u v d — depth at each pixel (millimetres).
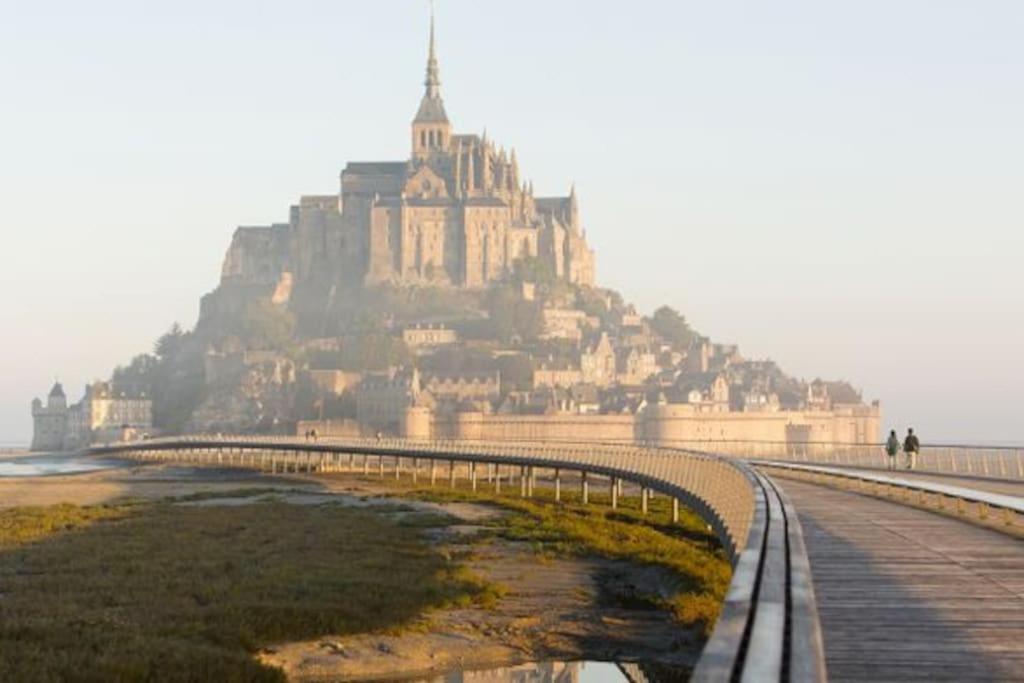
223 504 132875
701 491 75188
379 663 46719
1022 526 50969
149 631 48375
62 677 39438
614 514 111812
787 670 16656
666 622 55125
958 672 22125
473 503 132875
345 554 77562
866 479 74438
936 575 35000
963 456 108375
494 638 51469
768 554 27062
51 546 81188
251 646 47906
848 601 30203
